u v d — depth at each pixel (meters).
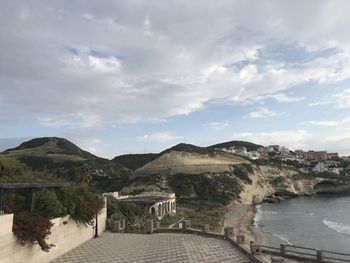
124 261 21.14
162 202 69.00
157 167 155.00
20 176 23.50
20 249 17.55
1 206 17.11
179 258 21.45
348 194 175.38
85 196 28.31
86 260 21.48
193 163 154.88
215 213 89.38
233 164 160.00
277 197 151.62
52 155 156.62
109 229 34.62
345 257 40.72
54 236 21.81
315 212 100.00
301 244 51.00
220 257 21.36
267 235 59.97
